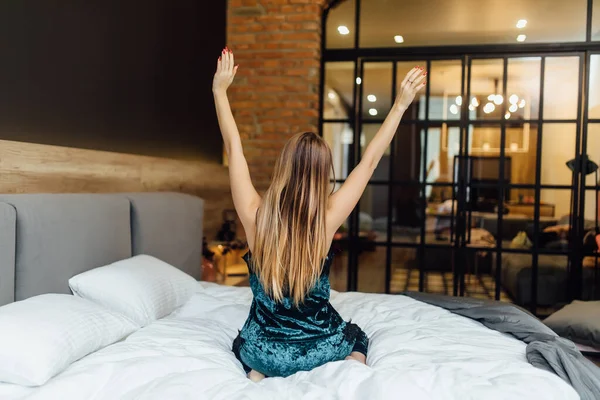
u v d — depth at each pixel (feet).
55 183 8.47
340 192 6.32
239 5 15.98
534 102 14.49
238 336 6.63
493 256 14.90
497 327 7.56
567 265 14.48
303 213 5.92
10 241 6.70
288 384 5.35
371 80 15.52
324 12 15.79
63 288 7.69
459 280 15.08
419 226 15.35
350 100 15.66
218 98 6.61
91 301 7.17
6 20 7.54
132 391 5.08
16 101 7.76
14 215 6.79
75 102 9.18
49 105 8.50
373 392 4.91
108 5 10.14
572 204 14.39
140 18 11.37
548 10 14.38
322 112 15.89
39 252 7.22
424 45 15.07
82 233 8.12
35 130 8.19
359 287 15.76
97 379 5.28
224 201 16.10
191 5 14.01
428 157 15.23
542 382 5.24
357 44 15.51
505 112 14.67
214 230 15.25
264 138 15.89
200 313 8.01
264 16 15.80
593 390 5.62
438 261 15.24
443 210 15.19
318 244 5.94
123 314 7.19
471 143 14.93
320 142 6.17
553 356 5.93
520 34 14.52
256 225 6.15
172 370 5.57
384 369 5.52
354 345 6.57
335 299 9.15
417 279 15.38
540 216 14.60
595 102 14.15
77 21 9.18
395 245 15.52
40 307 6.06
